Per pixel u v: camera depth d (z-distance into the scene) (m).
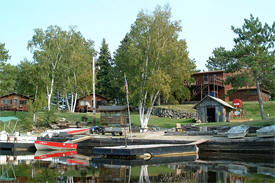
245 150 25.17
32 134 40.41
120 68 44.19
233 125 32.62
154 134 34.59
